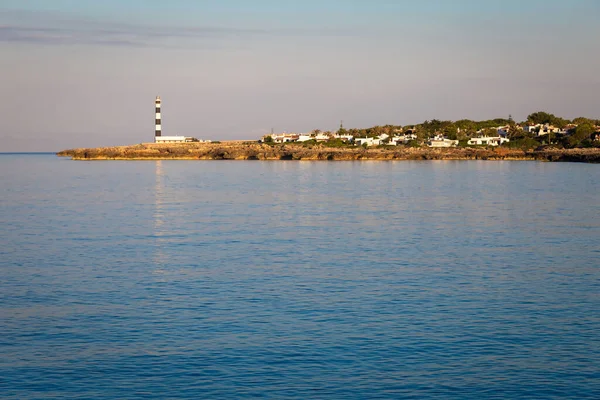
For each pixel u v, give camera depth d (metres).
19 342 30.61
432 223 75.81
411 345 30.08
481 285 41.97
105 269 47.00
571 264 49.31
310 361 28.16
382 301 37.72
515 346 29.98
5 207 95.88
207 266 48.16
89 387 25.72
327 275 44.94
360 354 28.94
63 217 81.88
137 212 88.38
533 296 39.03
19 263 49.28
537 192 122.69
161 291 40.12
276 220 78.56
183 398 24.75
